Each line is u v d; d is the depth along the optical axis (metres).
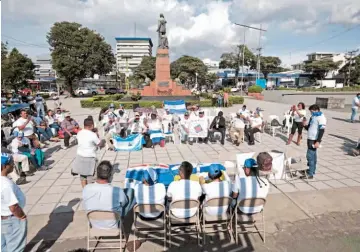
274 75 68.31
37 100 15.83
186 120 10.51
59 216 4.87
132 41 115.69
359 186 6.14
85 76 44.66
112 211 3.62
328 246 4.03
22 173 6.70
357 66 61.69
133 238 4.18
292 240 4.18
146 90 28.23
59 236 4.25
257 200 4.05
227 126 12.82
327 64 66.62
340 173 6.96
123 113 11.25
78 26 42.59
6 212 3.15
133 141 9.43
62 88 60.44
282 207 5.18
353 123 14.99
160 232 4.35
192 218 4.02
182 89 28.62
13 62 39.00
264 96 33.69
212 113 15.83
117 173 7.17
